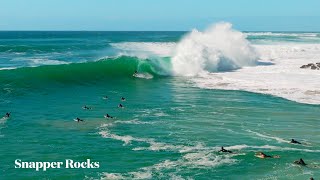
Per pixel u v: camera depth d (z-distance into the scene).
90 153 18.05
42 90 32.06
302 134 21.42
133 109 26.58
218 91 33.56
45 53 62.88
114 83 37.56
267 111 26.41
